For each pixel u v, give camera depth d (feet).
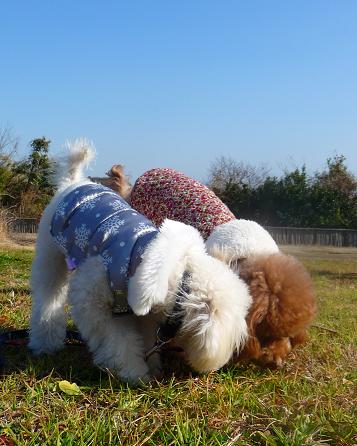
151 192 4.31
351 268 11.05
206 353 2.46
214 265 2.57
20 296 4.62
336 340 3.76
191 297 2.47
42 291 3.23
